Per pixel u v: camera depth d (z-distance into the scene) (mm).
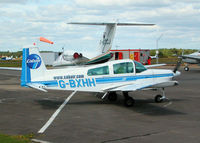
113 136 6020
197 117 8078
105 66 10406
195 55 30438
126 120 7691
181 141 5633
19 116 8180
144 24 20656
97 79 10297
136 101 11188
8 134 6117
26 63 9695
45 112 8828
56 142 5551
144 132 6363
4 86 16953
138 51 37094
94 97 12297
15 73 30188
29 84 9633
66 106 10023
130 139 5781
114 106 10047
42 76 9859
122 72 10516
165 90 14867
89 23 20031
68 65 20312
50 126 6934
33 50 9750
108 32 21062
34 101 11164
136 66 10695
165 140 5707
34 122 7387
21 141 5504
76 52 20234
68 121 7531
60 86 9961
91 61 20594
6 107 9727
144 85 9367
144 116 8258
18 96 12609
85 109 9414
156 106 10023
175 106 10000
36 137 5906
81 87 10156
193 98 11977
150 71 10820
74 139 5773
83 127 6852
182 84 17750
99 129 6652
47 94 13328
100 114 8562
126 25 20953
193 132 6355
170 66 40094
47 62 52562
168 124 7188
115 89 9742
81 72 10172
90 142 5566
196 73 27078
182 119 7809
